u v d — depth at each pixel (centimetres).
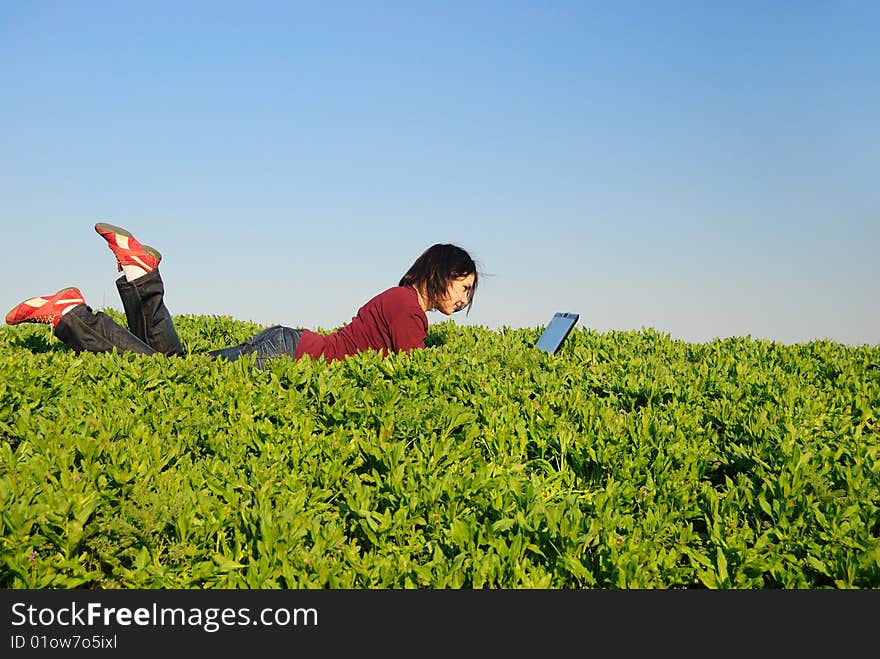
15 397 478
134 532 323
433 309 670
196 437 430
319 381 510
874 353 759
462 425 471
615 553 307
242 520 335
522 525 326
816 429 484
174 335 679
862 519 357
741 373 607
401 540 338
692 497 393
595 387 591
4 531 311
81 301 629
